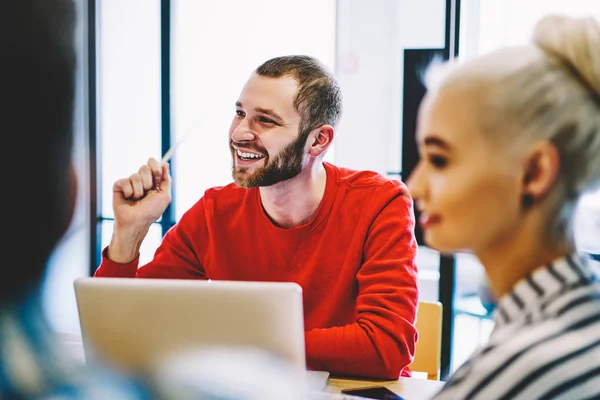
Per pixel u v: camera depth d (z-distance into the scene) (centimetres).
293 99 139
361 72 365
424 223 53
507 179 49
